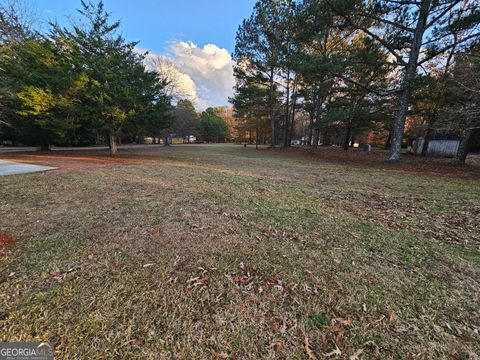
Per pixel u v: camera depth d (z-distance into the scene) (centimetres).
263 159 1184
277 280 191
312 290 179
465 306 165
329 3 840
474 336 140
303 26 981
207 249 236
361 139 3453
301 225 306
